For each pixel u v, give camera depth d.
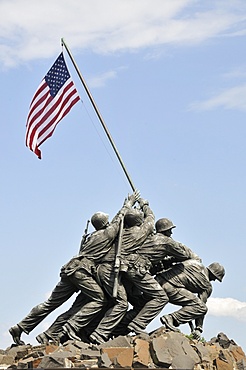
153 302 57.62
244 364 56.69
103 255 58.19
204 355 54.84
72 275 57.81
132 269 57.75
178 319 58.00
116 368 51.00
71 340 56.75
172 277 58.84
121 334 58.34
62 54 63.97
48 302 58.66
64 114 63.06
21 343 58.53
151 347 53.06
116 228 58.47
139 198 60.91
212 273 59.81
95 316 57.91
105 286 57.75
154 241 58.56
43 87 63.75
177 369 51.34
